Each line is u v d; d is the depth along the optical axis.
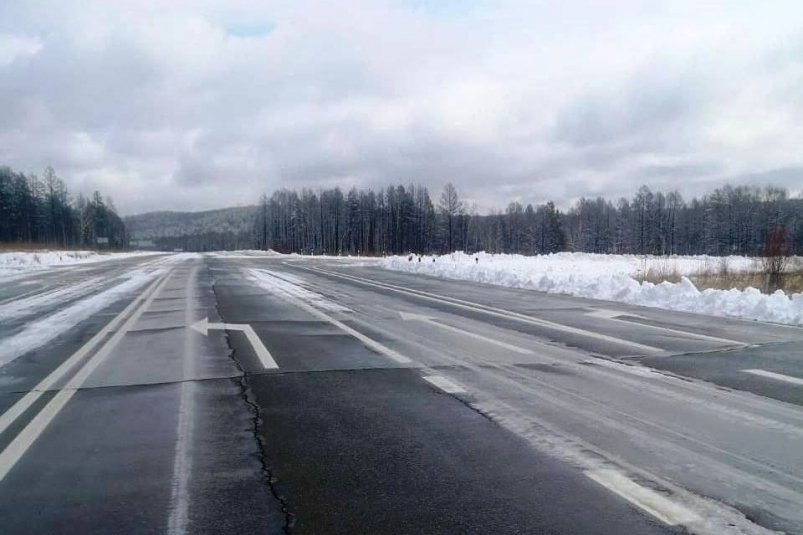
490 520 3.61
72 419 5.70
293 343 9.75
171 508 3.80
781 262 22.69
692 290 15.23
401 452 4.76
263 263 45.78
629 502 3.83
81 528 3.54
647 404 6.06
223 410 5.95
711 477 4.22
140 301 16.69
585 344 9.59
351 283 23.42
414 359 8.42
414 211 111.75
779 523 3.55
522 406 6.02
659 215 112.75
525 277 21.81
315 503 3.86
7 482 4.24
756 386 6.79
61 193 126.25
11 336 10.72
